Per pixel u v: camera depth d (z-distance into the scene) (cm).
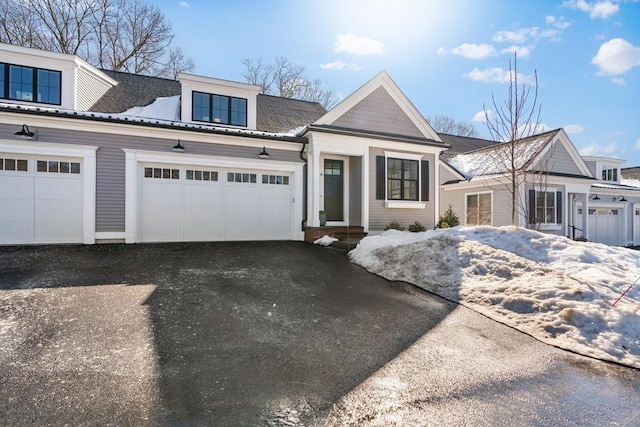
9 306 424
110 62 2164
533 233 686
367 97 1150
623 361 341
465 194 1623
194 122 1056
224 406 245
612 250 648
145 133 904
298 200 1069
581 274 525
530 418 244
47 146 813
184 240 948
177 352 326
